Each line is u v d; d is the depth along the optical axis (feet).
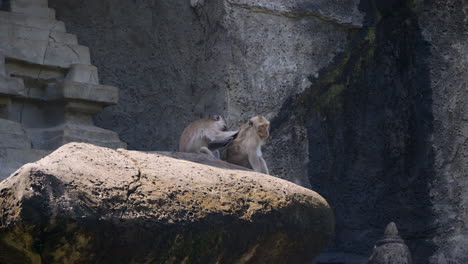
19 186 23.15
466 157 53.88
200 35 53.78
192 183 28.07
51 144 47.62
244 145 43.37
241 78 52.26
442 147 53.52
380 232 55.21
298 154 55.77
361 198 56.29
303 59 55.36
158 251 25.67
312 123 56.34
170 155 33.30
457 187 53.52
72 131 47.91
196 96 53.62
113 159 27.27
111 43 55.36
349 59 57.21
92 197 24.18
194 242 26.76
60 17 54.03
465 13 54.03
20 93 46.44
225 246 28.02
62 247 23.31
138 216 24.97
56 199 23.20
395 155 55.26
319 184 56.39
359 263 53.88
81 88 48.73
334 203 56.75
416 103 54.44
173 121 54.44
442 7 54.03
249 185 30.12
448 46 53.88
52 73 49.83
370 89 56.85
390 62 56.03
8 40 47.44
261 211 29.27
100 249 24.13
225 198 28.48
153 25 55.88
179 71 54.60
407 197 54.39
